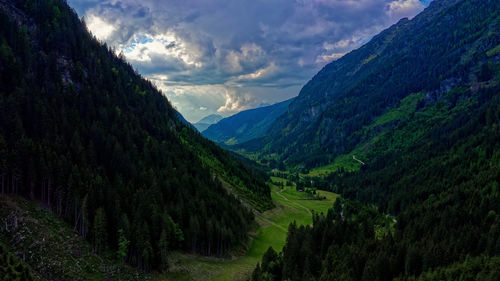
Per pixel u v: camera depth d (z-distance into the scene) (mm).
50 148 111375
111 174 124812
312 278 93688
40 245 81750
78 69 167750
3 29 145250
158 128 183875
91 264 86500
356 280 91625
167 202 124500
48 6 184875
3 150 93812
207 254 114688
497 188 139000
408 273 92125
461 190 148125
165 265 98188
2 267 63156
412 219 137500
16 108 117438
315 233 122375
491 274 80500
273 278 102375
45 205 100375
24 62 145125
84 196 102750
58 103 140625
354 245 108312
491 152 187625
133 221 100562
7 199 91375
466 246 98312
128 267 92812
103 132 139500
